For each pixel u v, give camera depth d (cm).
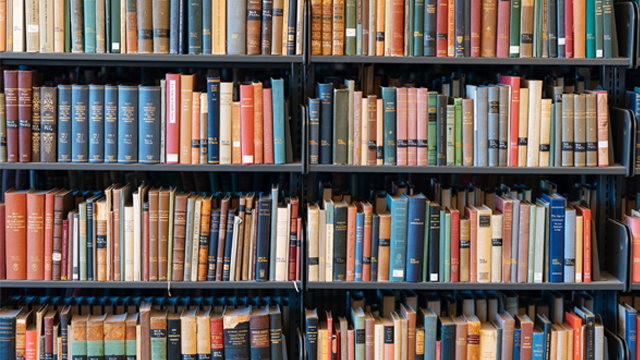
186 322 194
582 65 207
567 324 202
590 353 196
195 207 193
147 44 187
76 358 192
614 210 207
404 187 204
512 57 191
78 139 188
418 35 189
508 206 194
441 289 213
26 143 188
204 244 195
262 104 190
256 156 192
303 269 194
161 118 189
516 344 195
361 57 189
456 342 194
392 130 191
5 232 192
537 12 190
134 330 194
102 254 194
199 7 186
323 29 189
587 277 196
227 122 189
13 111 186
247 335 196
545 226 194
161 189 198
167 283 195
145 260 194
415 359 196
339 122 190
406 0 188
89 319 194
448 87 204
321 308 219
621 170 192
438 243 196
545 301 212
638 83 217
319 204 212
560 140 192
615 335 201
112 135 188
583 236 194
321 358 196
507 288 195
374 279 196
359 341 195
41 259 193
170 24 187
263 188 226
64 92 187
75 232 192
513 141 191
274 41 189
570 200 222
